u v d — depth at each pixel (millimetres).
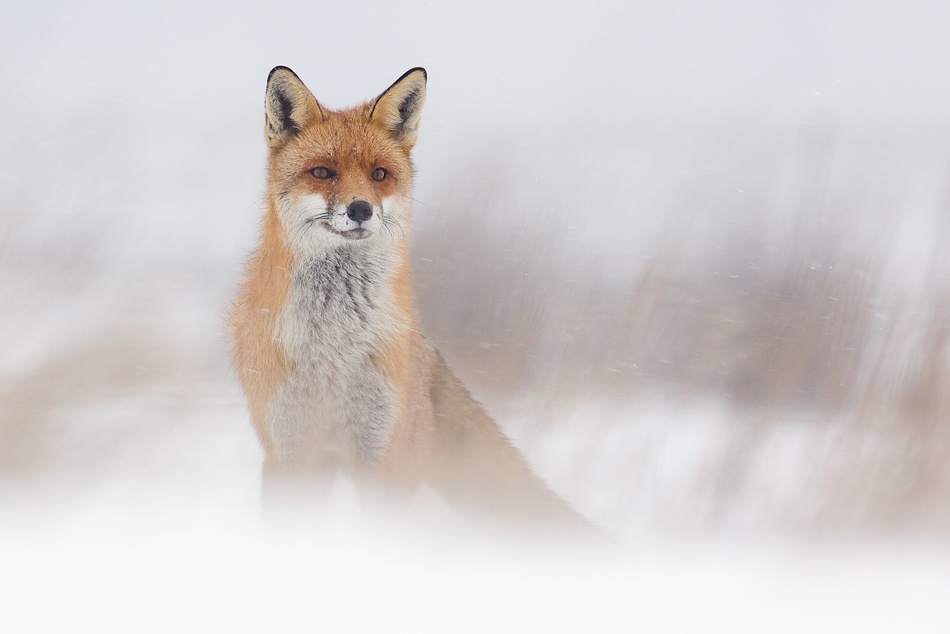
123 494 8805
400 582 6008
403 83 9133
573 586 6121
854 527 8164
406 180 9148
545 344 13867
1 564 6070
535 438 11016
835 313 12453
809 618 5539
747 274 14352
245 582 5820
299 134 8820
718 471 9398
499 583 6133
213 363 13922
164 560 6254
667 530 8398
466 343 14180
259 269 8594
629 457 10250
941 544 7754
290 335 8273
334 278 8438
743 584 6297
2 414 10352
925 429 9469
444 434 9375
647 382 13148
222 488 9203
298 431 8422
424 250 15578
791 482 9352
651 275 14281
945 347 10727
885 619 5531
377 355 8422
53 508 8195
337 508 9453
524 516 8750
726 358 13016
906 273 13555
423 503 9773
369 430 8406
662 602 5812
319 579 5941
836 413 10930
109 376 12438
